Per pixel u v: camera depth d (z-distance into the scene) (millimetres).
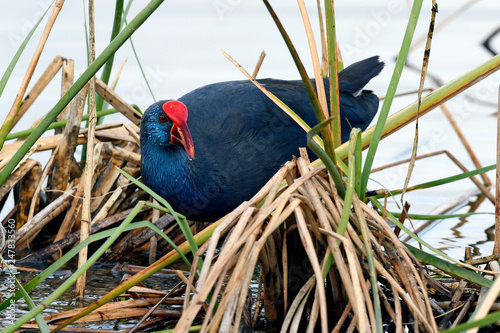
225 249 4566
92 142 6379
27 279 7141
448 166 11250
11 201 9680
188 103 8172
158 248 8664
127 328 5648
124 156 8734
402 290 4664
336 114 5547
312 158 8422
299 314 4699
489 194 10188
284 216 4664
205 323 4316
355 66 9398
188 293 4711
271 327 5777
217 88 8320
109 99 9055
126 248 8180
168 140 7586
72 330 5504
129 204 8883
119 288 5125
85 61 12789
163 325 5820
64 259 5023
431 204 10289
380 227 5410
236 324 4406
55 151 8703
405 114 5918
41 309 4520
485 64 5824
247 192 7898
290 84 8758
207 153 7695
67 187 8773
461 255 8023
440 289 5777
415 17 5070
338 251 4691
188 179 7676
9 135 8258
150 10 5051
